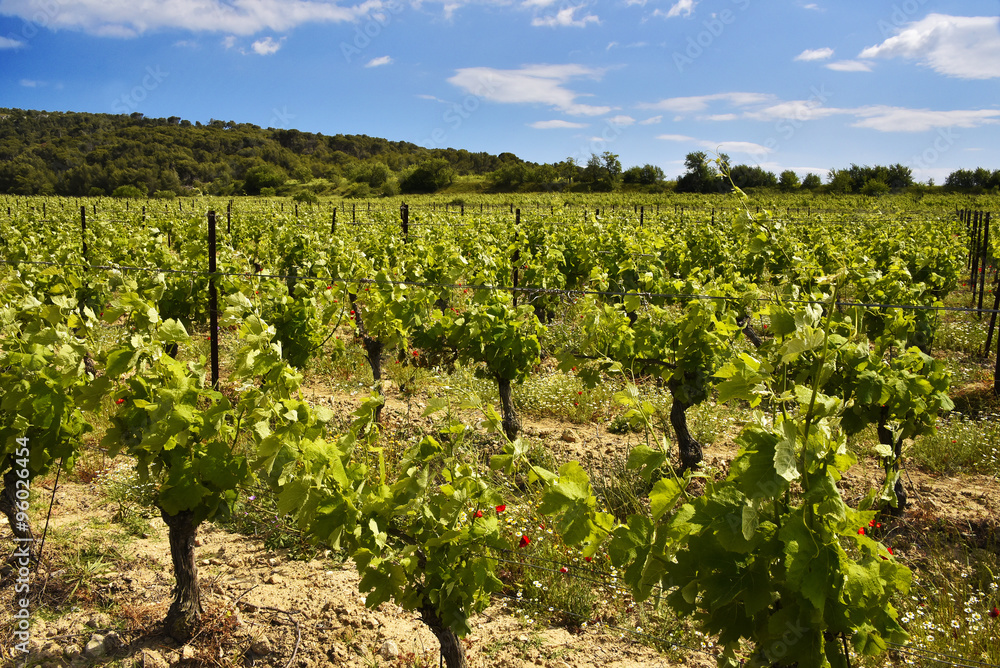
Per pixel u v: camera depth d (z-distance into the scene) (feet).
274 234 52.19
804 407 7.11
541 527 13.55
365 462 10.21
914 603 11.93
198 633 11.19
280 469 8.13
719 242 38.17
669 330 16.88
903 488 15.43
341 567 13.52
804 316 6.82
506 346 18.39
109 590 12.40
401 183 209.26
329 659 10.72
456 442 8.99
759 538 6.58
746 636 7.06
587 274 38.99
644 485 16.47
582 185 194.18
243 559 13.71
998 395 23.16
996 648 10.43
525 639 11.28
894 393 12.67
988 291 43.11
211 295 20.79
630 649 11.10
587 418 22.15
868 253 35.24
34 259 32.96
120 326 28.43
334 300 22.22
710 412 21.56
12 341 12.53
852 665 10.09
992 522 14.90
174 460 9.93
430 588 8.55
